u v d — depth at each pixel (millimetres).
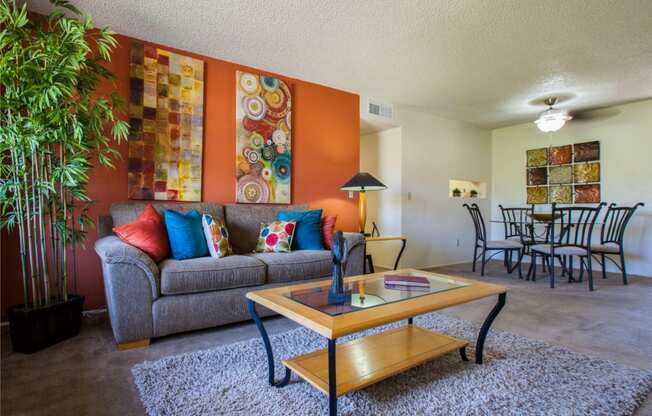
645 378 1701
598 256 4980
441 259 5500
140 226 2330
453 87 4156
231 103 3432
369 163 5508
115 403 1503
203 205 3062
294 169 3865
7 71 1921
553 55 3275
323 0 2430
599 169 5000
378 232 5359
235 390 1590
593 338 2273
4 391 1597
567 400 1508
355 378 1454
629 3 2449
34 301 2168
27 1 2443
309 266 2801
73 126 2104
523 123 5852
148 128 2990
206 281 2295
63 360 1926
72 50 2078
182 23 2732
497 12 2570
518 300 3234
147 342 2145
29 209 2189
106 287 2188
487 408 1446
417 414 1405
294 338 2211
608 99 4574
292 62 3449
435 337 1949
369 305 1523
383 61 3410
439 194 5473
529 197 5773
